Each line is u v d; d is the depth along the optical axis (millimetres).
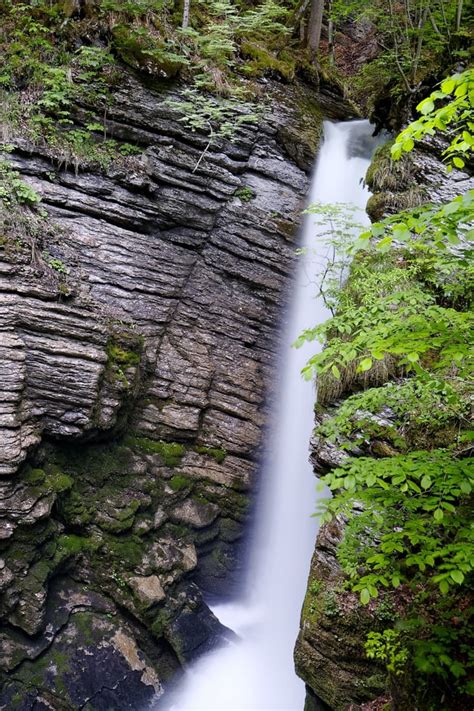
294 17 12883
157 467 9008
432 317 3484
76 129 9219
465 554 2969
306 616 6172
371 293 6301
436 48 9281
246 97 10602
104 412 8086
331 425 4453
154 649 7621
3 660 6594
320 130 11203
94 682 6820
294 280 10344
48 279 7922
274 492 9789
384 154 8914
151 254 9445
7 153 8570
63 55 9469
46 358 7578
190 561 8523
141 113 9602
